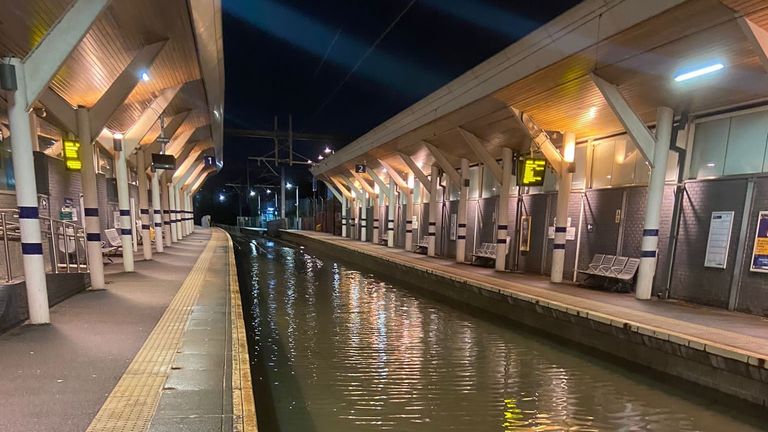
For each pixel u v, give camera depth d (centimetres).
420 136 1590
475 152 1345
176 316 591
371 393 591
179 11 670
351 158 2420
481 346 807
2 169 862
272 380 638
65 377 367
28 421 289
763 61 576
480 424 505
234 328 548
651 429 493
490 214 1566
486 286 1042
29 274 524
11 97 498
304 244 3475
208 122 1686
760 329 636
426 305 1180
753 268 739
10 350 435
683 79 711
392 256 1842
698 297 826
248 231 5556
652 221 848
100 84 970
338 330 920
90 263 766
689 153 867
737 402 532
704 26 581
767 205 728
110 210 1421
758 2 512
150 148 1421
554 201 1233
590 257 1092
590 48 708
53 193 1034
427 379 644
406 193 2158
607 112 941
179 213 2350
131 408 312
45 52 511
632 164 991
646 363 656
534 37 828
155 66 913
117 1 625
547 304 841
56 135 1112
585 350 769
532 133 1061
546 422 510
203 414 306
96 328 521
